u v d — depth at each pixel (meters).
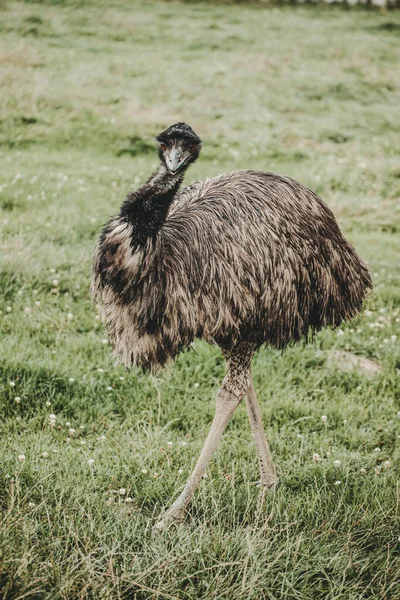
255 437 7.52
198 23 37.78
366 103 28.02
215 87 27.33
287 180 7.30
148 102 25.19
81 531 6.52
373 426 9.20
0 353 9.70
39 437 8.20
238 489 7.43
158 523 6.74
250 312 6.66
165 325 6.43
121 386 9.54
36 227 14.32
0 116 22.44
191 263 6.45
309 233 7.07
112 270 6.32
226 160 21.06
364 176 19.97
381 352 11.19
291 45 34.62
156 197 6.18
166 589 6.03
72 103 24.14
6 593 5.57
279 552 6.34
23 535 6.28
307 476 7.86
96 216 15.34
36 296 11.64
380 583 6.41
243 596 6.04
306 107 26.41
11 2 36.62
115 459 7.89
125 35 34.19
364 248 15.40
